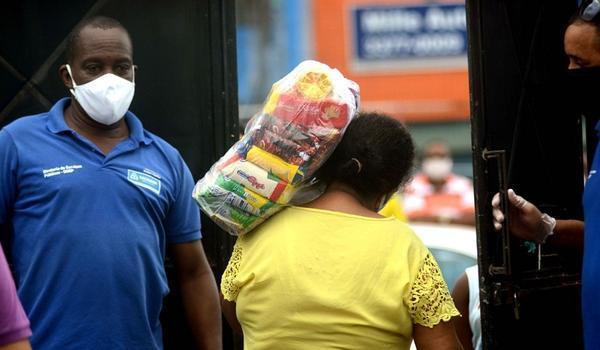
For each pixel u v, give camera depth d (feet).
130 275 17.13
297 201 15.37
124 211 17.24
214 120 20.92
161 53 20.88
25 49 20.61
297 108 14.70
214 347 19.01
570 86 17.51
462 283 20.95
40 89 20.66
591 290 14.96
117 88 17.29
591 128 19.95
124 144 17.62
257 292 14.80
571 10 19.72
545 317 19.85
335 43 79.82
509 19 19.56
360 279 14.48
